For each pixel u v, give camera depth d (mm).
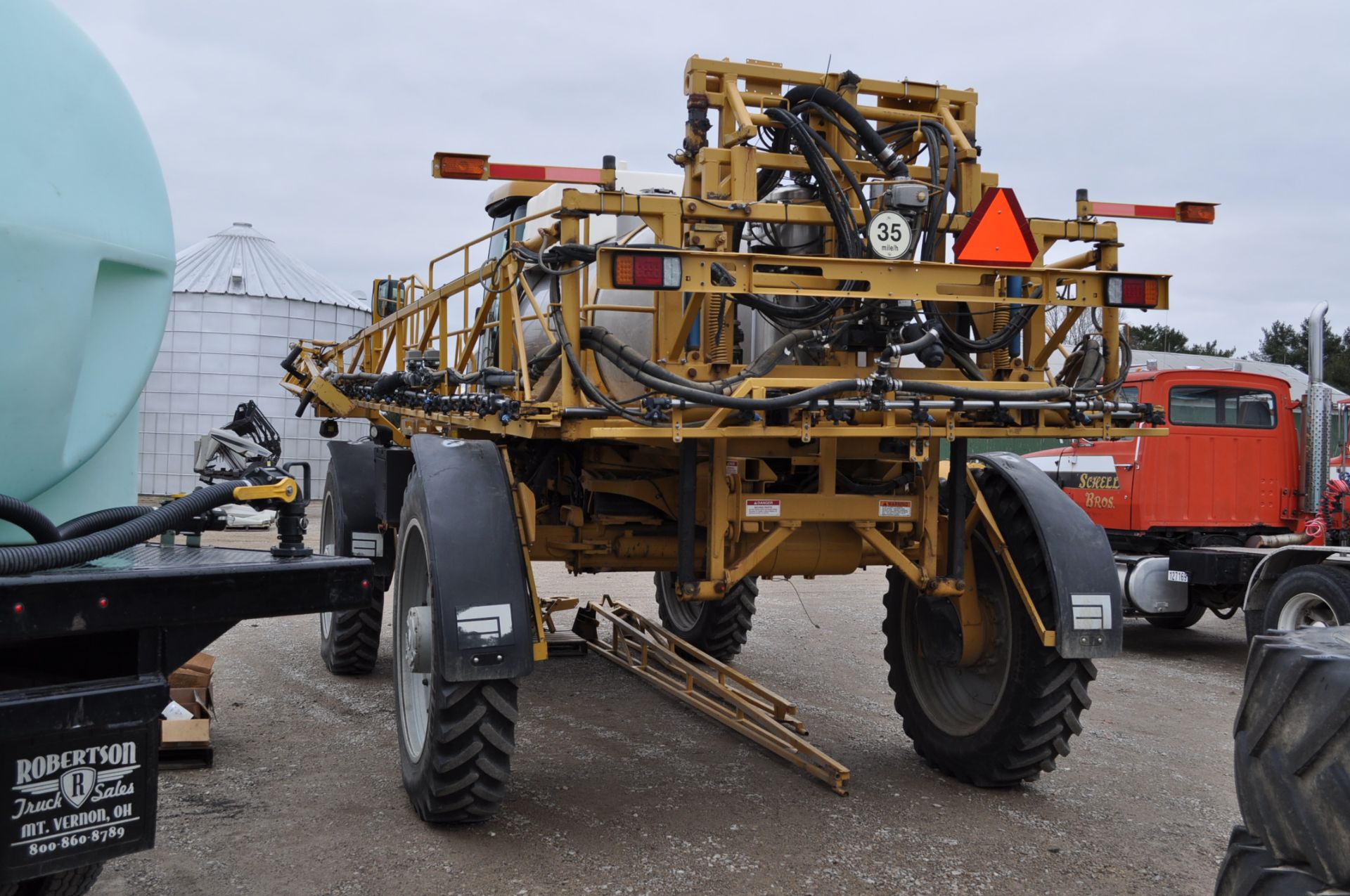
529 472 4605
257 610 2248
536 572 11312
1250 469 8117
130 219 2264
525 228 5820
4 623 1894
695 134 3994
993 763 4180
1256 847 1994
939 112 4238
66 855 1982
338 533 6027
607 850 3523
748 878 3309
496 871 3328
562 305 3529
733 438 3928
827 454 4102
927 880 3322
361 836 3621
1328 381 38344
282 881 3234
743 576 3998
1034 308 3979
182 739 4324
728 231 3855
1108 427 3846
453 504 3646
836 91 4070
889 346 3592
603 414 3502
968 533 4391
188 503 2262
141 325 2350
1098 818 3938
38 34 2082
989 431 3699
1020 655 4094
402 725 4027
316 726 5086
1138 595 7672
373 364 7141
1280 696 1904
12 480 2078
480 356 5855
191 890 3158
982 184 4230
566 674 6348
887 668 6730
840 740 4996
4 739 1884
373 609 5984
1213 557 7348
